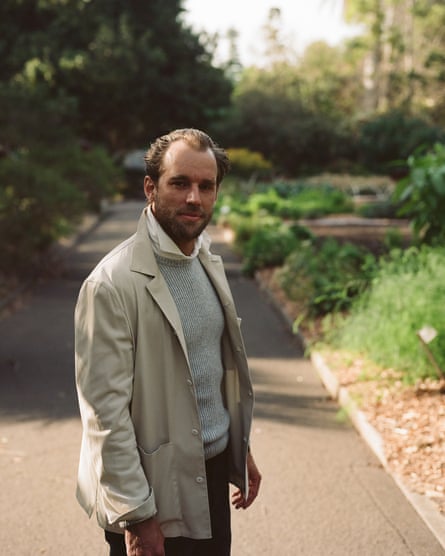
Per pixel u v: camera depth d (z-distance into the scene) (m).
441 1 42.28
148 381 2.12
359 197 31.97
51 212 12.47
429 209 8.11
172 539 2.22
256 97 40.78
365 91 45.75
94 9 34.09
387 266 7.62
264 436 5.22
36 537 3.69
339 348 7.26
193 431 2.17
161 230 2.18
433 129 37.09
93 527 3.81
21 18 32.88
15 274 12.76
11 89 15.19
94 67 32.53
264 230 14.83
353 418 5.46
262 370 7.11
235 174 36.56
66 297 11.32
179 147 2.12
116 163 37.28
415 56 48.59
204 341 2.26
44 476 4.49
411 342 5.83
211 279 2.35
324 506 4.05
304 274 10.66
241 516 3.92
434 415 5.15
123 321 2.05
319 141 39.78
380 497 4.16
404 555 3.50
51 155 15.04
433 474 4.31
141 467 2.07
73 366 7.27
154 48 35.97
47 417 5.67
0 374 6.96
